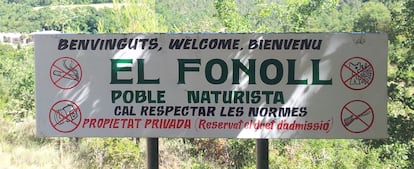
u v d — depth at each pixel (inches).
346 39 191.8
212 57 194.5
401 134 434.6
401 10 478.0
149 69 196.7
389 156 465.4
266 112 193.8
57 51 199.3
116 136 198.7
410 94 467.8
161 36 196.1
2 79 875.4
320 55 191.9
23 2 1408.7
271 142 593.0
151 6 785.6
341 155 569.3
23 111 764.6
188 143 594.2
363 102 191.9
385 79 191.0
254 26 820.6
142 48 196.9
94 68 198.5
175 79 195.9
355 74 191.6
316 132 193.0
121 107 198.2
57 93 200.1
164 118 197.0
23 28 1290.6
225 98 194.5
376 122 191.5
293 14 830.5
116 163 518.0
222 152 579.5
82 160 517.3
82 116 199.5
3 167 442.3
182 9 1058.7
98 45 198.2
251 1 839.7
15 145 542.9
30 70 925.8
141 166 518.6
